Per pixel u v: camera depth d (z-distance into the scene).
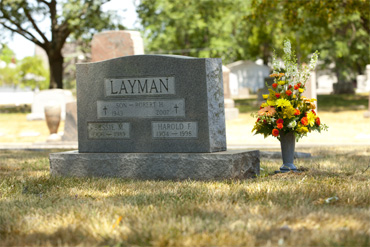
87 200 6.08
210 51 53.44
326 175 7.80
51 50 38.88
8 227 4.75
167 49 53.59
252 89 68.31
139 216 4.88
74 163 8.52
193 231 4.23
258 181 7.33
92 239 4.27
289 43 8.41
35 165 10.38
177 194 6.20
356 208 5.14
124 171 8.20
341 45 40.03
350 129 21.50
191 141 7.91
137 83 8.24
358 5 26.19
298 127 8.16
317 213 4.81
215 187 6.77
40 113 29.91
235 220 4.64
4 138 23.17
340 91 46.62
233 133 21.50
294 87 8.20
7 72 75.00
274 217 4.69
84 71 8.61
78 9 34.50
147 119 8.20
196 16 47.31
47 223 4.88
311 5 26.55
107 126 8.48
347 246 3.78
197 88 7.84
